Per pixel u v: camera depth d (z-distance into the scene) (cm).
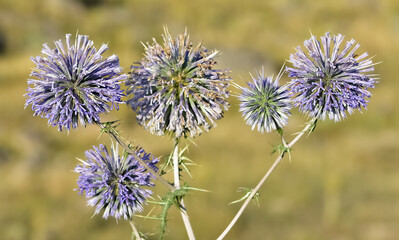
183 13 4747
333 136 2462
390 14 4741
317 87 330
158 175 307
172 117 323
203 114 335
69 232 1634
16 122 2614
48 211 1762
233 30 4547
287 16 4797
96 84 298
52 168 2188
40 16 4309
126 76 302
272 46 4234
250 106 385
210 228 1588
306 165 2103
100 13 4534
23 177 2048
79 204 1817
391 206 1808
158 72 327
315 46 342
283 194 1867
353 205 1806
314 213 1761
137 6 4753
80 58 302
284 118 377
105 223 1650
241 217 1694
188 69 331
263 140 2367
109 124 293
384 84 3381
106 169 339
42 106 294
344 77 336
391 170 2122
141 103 326
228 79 335
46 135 2481
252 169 2053
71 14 4409
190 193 308
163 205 307
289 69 339
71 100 297
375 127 2634
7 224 1683
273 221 1695
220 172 1983
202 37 4253
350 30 4556
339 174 2028
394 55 4088
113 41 4081
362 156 2255
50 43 4081
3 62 3678
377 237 1628
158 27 4394
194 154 2214
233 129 2472
